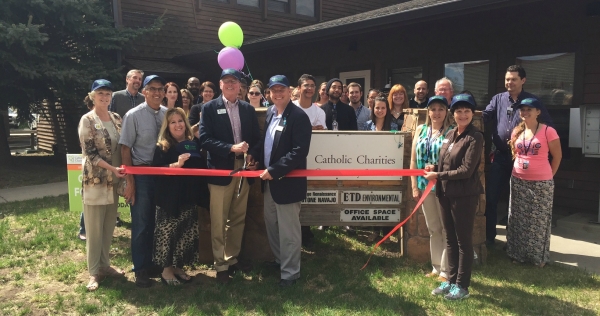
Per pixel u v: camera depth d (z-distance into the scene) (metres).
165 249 3.80
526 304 3.51
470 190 3.45
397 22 7.13
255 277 4.15
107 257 4.10
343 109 5.34
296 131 3.74
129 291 3.82
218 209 3.89
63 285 3.95
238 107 3.97
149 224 3.92
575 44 6.10
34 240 5.04
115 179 3.96
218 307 3.50
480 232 4.46
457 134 3.58
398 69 8.63
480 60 7.17
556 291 3.78
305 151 3.71
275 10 13.88
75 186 5.29
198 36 12.71
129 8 11.48
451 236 3.66
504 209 6.66
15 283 3.97
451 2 6.21
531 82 6.68
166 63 12.04
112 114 4.02
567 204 6.44
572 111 5.93
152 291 3.83
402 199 4.62
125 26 11.33
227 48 5.46
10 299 3.66
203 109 3.90
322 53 9.97
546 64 6.49
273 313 3.42
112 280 4.06
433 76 7.82
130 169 3.69
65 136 13.16
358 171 3.96
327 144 4.50
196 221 4.01
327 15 14.67
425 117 4.43
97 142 3.75
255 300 3.65
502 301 3.57
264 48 9.88
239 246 4.21
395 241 5.25
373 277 4.11
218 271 3.99
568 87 6.29
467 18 7.25
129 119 3.79
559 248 4.93
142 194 3.85
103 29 9.83
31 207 6.86
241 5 13.27
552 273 4.17
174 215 3.81
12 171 10.73
